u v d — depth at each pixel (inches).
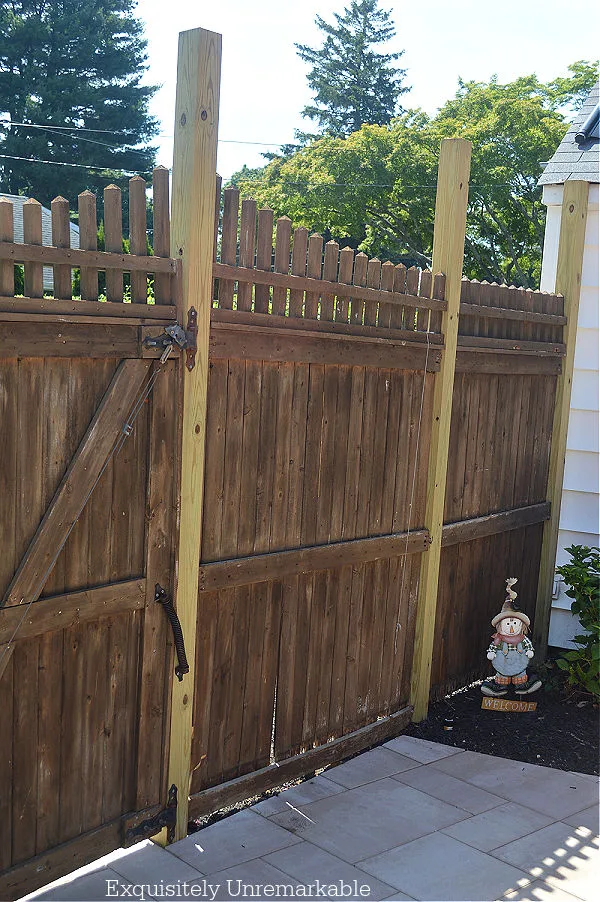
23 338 105.4
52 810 119.6
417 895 126.2
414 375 175.3
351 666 171.5
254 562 144.5
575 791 163.3
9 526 108.0
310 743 164.9
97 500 118.8
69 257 109.8
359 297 157.2
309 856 135.4
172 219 125.3
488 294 195.6
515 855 139.2
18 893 115.2
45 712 116.5
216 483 137.3
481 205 890.7
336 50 1376.7
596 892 130.0
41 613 112.3
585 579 204.7
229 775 149.3
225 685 145.2
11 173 1032.8
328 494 159.6
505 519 210.4
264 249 138.0
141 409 122.8
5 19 1106.1
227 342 133.3
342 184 877.2
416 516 182.4
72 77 1095.6
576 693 208.2
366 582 171.5
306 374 150.4
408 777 165.2
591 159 232.4
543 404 221.9
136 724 130.5
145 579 126.6
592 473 235.1
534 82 956.0
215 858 133.7
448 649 201.9
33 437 109.3
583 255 225.6
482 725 190.5
